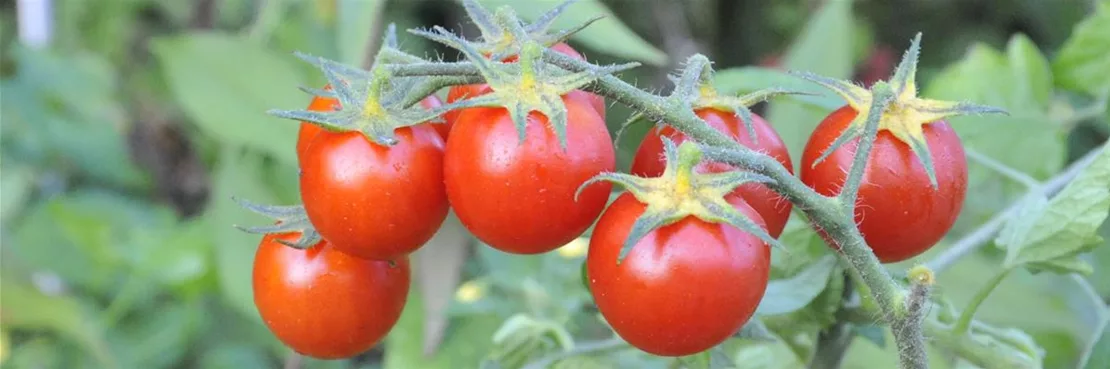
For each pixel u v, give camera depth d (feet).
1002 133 1.65
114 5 2.79
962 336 1.25
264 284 1.21
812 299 1.21
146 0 2.80
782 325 1.28
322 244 1.20
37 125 2.48
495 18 1.15
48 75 2.54
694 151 1.04
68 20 2.79
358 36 1.61
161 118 2.70
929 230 1.14
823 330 1.26
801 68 1.70
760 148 1.13
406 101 1.11
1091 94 1.73
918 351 1.09
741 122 1.13
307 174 1.12
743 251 1.05
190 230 2.11
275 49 2.13
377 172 1.09
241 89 1.89
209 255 2.06
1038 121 1.65
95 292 2.17
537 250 1.10
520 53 1.07
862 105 1.12
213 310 2.17
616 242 1.06
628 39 1.46
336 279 1.19
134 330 2.06
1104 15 1.62
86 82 2.59
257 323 2.14
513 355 1.43
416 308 1.68
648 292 1.05
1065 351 1.64
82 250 2.14
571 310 1.52
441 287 1.63
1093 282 1.68
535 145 1.05
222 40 1.91
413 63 1.11
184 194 2.73
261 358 2.13
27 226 2.18
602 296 1.07
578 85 1.06
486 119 1.07
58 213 2.15
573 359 1.41
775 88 1.14
